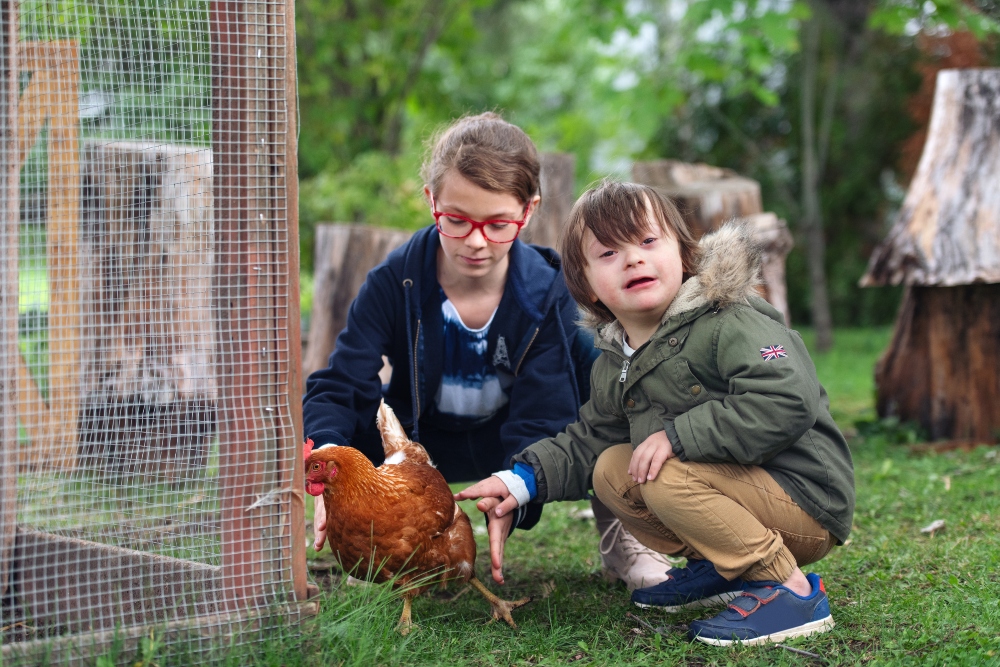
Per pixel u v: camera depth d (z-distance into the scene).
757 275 2.36
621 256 2.32
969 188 5.07
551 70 15.85
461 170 2.48
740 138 12.52
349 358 2.83
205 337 2.24
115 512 2.30
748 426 2.18
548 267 2.89
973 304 5.12
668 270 2.32
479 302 2.86
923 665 1.99
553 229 5.96
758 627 2.21
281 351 2.12
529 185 2.60
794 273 13.88
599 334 2.54
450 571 2.41
